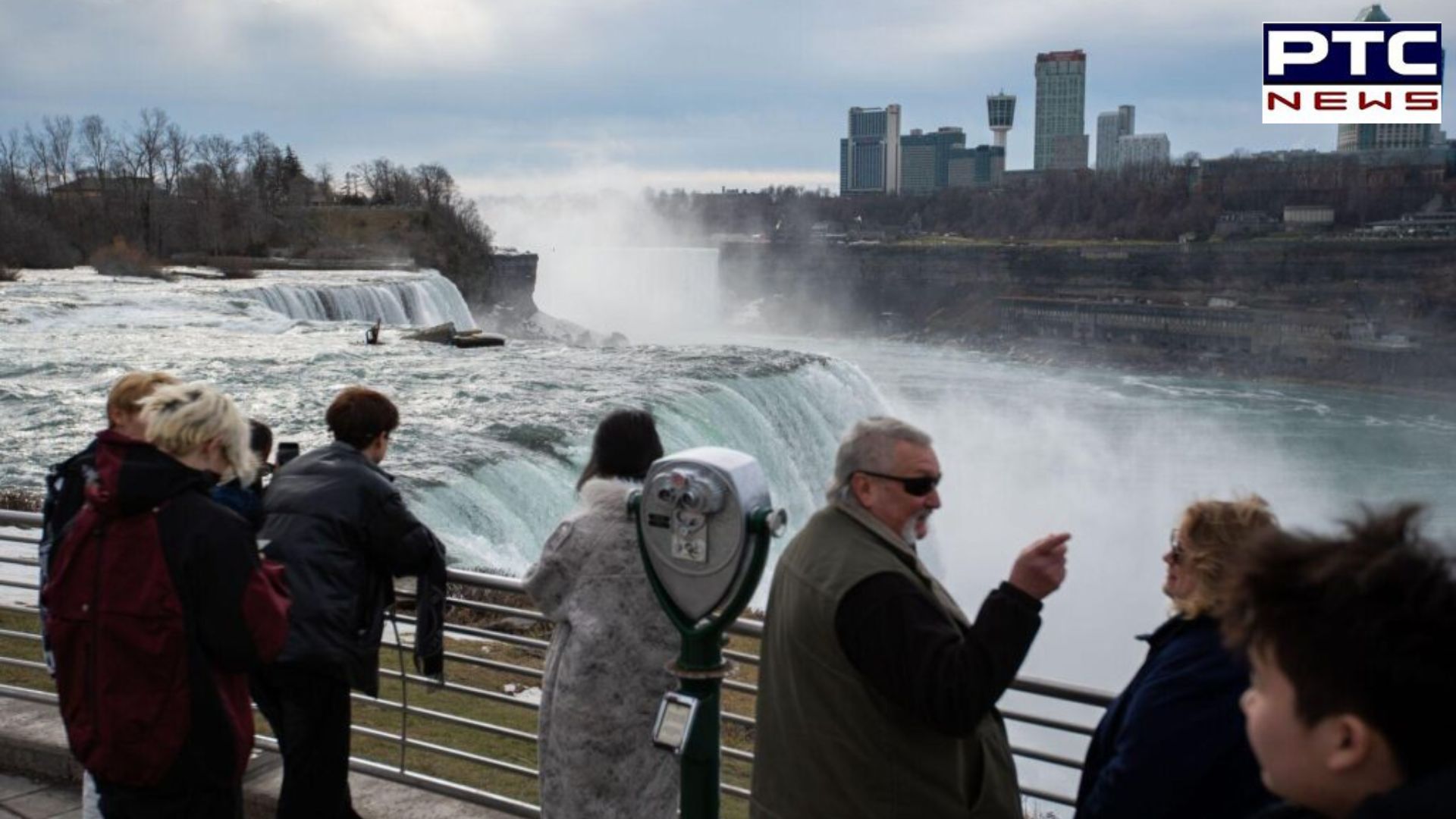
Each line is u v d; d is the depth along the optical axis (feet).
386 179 597.93
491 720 40.22
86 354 164.86
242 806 16.11
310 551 17.51
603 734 16.05
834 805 12.20
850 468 12.85
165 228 454.81
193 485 14.55
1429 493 362.12
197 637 14.44
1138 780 10.94
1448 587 5.84
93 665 14.43
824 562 12.42
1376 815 5.68
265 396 135.33
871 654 11.79
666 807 16.60
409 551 18.08
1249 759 10.64
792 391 150.82
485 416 119.03
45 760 23.17
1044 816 44.68
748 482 13.87
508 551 88.63
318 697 17.95
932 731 12.16
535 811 20.83
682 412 126.00
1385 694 5.83
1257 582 6.38
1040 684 15.88
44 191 478.59
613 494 16.31
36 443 111.14
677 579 14.26
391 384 140.97
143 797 14.74
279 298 252.83
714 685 14.57
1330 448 437.17
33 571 57.11
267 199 523.70
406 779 22.20
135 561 14.30
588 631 16.03
